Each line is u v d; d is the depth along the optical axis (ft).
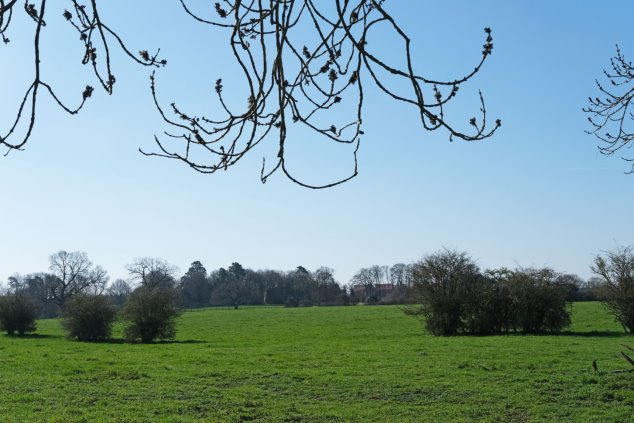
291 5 9.66
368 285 389.80
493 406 57.82
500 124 9.93
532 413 54.75
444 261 133.69
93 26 10.24
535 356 86.69
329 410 57.93
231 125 10.43
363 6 9.78
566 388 63.62
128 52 10.31
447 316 131.85
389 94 9.45
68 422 52.80
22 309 168.66
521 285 130.72
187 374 78.33
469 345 105.70
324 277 353.92
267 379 74.18
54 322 238.68
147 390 67.72
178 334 161.07
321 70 10.80
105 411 57.47
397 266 386.52
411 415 55.57
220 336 151.84
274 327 179.42
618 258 127.95
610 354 86.63
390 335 141.28
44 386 70.64
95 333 144.87
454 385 67.72
